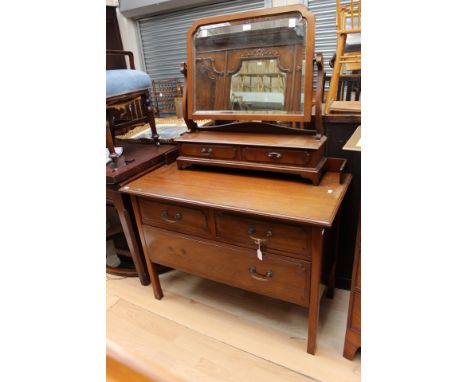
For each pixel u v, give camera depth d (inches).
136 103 79.7
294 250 44.2
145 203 55.6
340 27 56.7
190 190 51.4
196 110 59.8
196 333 57.6
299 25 49.2
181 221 52.9
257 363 51.3
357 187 58.0
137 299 66.8
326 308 61.7
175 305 64.6
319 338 54.9
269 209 42.9
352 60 57.5
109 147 59.0
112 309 64.2
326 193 46.7
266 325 58.5
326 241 49.9
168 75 100.8
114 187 58.6
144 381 16.8
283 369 49.9
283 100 52.7
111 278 74.0
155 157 64.9
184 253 55.9
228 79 56.4
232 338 56.1
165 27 94.7
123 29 97.7
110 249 78.6
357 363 50.1
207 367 51.1
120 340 56.8
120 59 98.7
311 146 47.8
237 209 43.9
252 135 56.0
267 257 46.9
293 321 59.1
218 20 54.4
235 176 55.9
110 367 17.2
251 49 53.6
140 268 68.8
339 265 65.8
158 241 58.1
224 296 66.6
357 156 56.2
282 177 53.6
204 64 57.7
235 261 50.5
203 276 56.2
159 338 56.9
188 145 58.2
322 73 47.8
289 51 50.9
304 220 39.8
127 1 89.9
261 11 50.9
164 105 103.0
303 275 45.1
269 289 49.3
